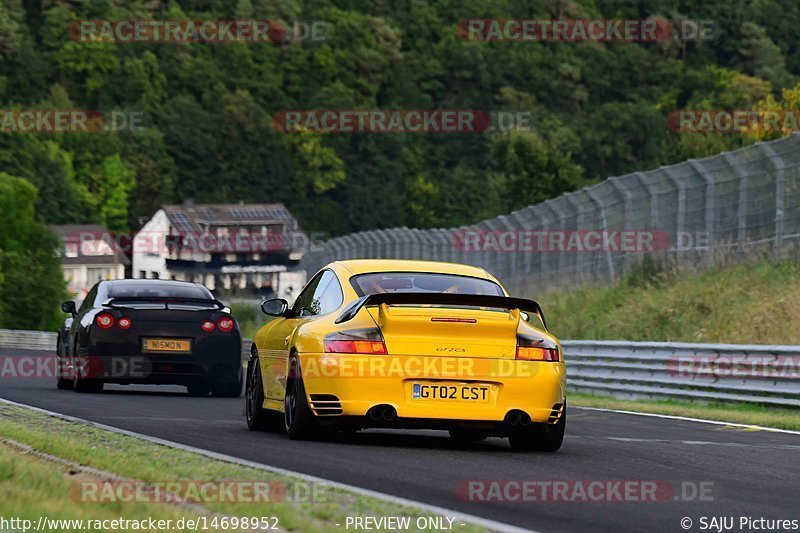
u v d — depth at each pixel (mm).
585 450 34938
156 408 46531
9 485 22109
